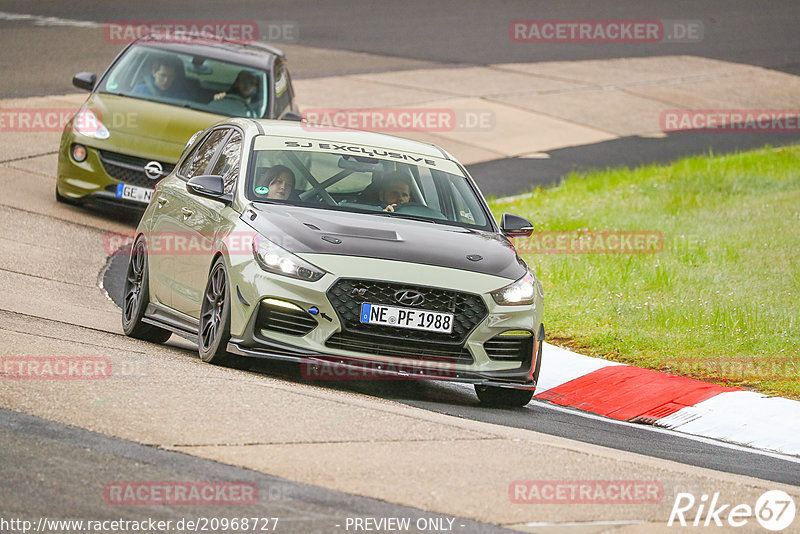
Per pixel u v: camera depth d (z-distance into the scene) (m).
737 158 80.00
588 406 33.00
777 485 24.70
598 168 78.44
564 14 136.88
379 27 121.94
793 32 136.25
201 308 30.75
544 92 99.38
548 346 38.62
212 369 28.31
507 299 29.42
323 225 29.92
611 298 44.59
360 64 102.56
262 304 28.28
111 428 21.92
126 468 19.98
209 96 56.16
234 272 28.95
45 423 21.86
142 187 52.28
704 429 31.28
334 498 19.47
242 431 22.50
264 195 31.50
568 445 25.19
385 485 20.33
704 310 42.81
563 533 18.83
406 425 24.41
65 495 18.59
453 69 104.38
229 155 33.91
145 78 56.66
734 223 59.81
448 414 27.94
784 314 42.50
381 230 30.20
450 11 135.25
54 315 35.06
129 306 35.59
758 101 105.44
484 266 29.88
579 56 116.69
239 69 57.88
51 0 118.94
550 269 49.06
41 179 59.12
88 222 52.12
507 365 29.56
